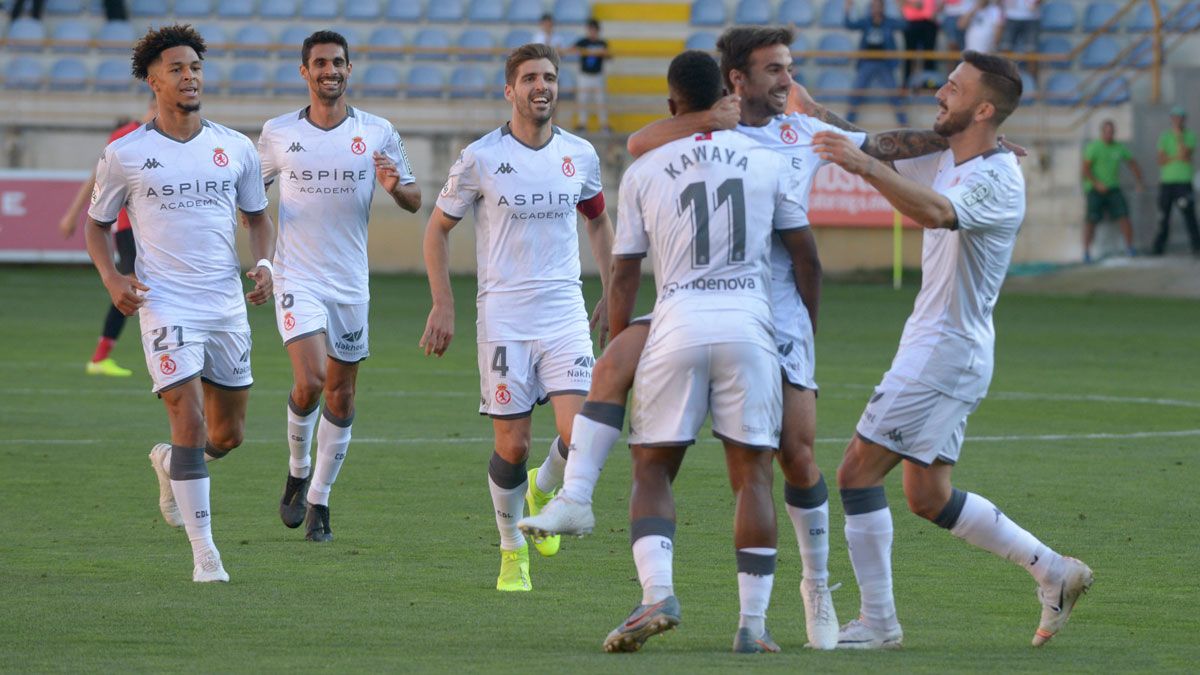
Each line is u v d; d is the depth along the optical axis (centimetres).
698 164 1850
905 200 1819
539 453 3688
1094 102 9888
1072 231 9700
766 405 1845
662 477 1895
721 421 1853
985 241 1903
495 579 2391
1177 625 2083
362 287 2856
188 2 10544
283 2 10562
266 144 2862
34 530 2750
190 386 2425
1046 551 1953
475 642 1930
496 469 2333
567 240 2484
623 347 1917
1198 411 4553
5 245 9044
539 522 1834
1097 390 5053
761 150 1883
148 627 2008
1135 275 9338
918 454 1953
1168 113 9831
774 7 10662
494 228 2450
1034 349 6338
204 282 2503
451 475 3400
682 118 1880
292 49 10194
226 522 2872
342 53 2820
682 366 1834
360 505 3042
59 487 3192
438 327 2436
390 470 3456
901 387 1942
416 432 4047
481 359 2453
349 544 2670
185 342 2439
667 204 1853
